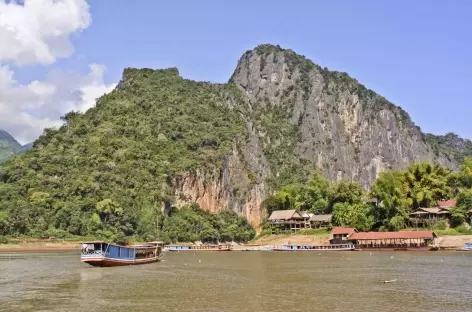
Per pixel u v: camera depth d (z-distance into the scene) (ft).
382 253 400.26
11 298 165.78
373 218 507.30
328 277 222.28
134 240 604.08
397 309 139.95
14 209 574.97
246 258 375.45
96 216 591.78
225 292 176.24
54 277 232.32
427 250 416.05
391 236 439.63
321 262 314.14
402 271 244.01
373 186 526.16
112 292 178.70
